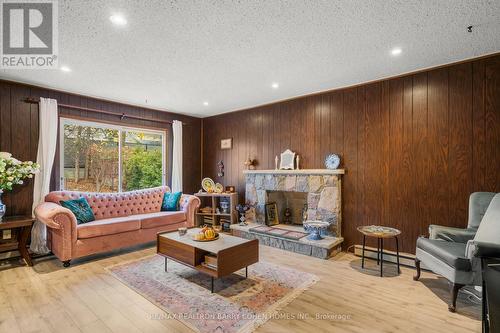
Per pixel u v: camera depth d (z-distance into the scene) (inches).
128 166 191.3
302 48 102.9
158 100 177.6
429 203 123.6
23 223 122.3
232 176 211.3
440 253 91.0
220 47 101.6
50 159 145.9
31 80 137.0
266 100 179.5
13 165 130.6
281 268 122.0
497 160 107.9
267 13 79.3
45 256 139.4
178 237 117.0
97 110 169.5
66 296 95.1
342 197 151.8
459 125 116.3
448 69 119.0
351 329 75.9
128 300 92.4
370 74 131.4
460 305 89.4
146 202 178.9
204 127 233.5
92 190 173.2
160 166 209.3
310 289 101.0
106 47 100.8
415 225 127.3
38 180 142.6
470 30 89.0
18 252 137.3
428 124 124.1
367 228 121.2
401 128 131.9
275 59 113.0
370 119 141.9
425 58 112.8
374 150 140.3
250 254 107.7
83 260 133.4
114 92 158.6
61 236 122.4
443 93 120.3
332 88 153.3
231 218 190.9
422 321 80.1
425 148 125.0
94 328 76.2
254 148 195.9
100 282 106.8
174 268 122.1
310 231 145.9
